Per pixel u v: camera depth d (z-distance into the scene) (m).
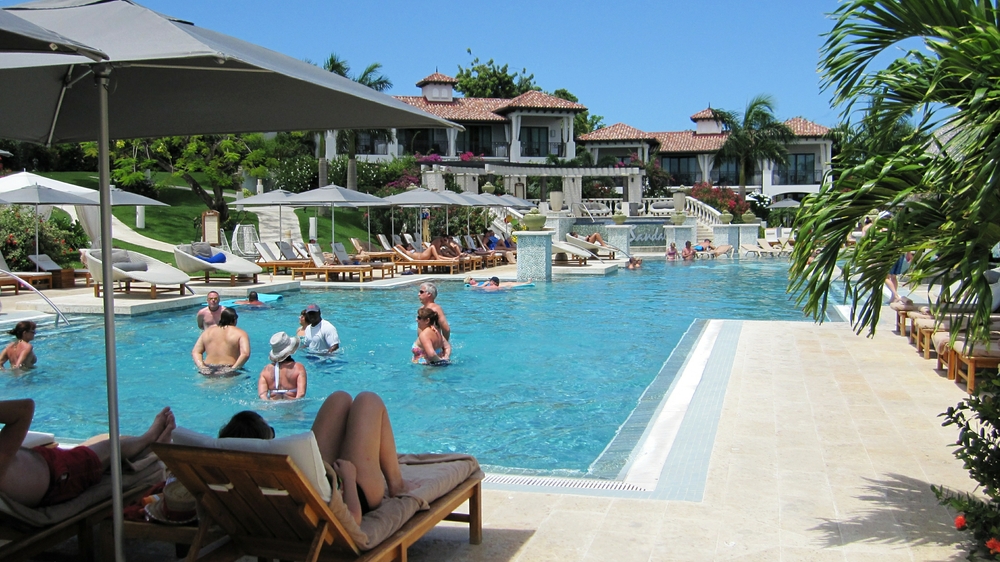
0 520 3.36
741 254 36.00
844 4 3.81
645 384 8.99
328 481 3.22
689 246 33.12
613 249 31.42
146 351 11.26
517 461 6.19
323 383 9.15
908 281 3.61
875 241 3.56
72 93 4.21
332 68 36.16
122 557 3.38
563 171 42.91
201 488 3.21
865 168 3.46
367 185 42.66
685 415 6.77
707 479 5.05
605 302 17.34
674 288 20.52
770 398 7.35
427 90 59.09
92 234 22.83
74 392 8.84
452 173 38.06
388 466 3.69
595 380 9.23
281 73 2.98
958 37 3.43
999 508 3.75
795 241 3.76
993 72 3.20
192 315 14.89
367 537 3.29
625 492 4.87
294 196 24.38
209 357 9.84
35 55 2.98
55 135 4.84
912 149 3.48
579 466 6.00
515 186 51.25
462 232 36.00
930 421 6.42
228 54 2.69
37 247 19.55
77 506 3.54
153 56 2.65
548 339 12.18
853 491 4.76
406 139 55.81
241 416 3.57
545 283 21.91
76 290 18.67
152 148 30.97
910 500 4.57
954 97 3.43
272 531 3.37
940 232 3.48
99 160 3.15
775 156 52.25
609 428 7.16
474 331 13.01
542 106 58.00
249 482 3.06
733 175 65.81
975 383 7.41
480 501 4.12
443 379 9.33
